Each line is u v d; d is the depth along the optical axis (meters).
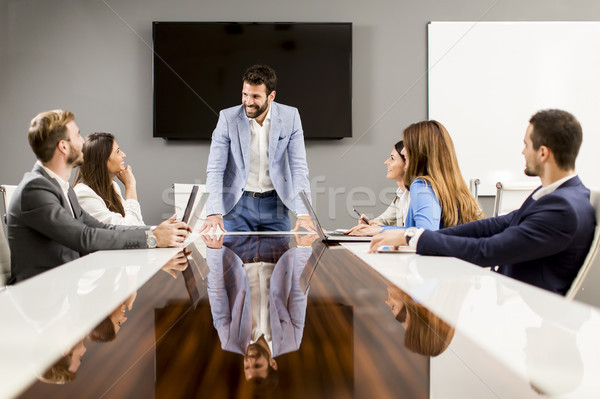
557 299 0.72
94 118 4.16
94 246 1.54
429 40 4.22
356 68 4.23
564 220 1.21
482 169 4.28
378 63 4.24
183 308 0.68
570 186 1.33
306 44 4.13
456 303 0.70
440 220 1.76
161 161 4.17
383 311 0.65
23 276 1.59
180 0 4.13
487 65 4.25
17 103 4.12
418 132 1.81
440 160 1.78
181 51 4.07
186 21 4.10
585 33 4.27
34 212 1.54
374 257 1.28
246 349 0.47
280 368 0.41
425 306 0.68
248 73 2.67
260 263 1.19
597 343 0.49
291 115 2.80
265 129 2.84
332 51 4.14
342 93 4.16
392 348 0.48
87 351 0.47
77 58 4.13
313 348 0.48
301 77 4.14
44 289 0.84
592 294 3.17
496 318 0.61
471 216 1.80
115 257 1.32
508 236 1.24
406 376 0.39
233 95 4.10
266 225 2.91
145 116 4.17
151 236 1.58
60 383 0.38
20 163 4.14
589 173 4.31
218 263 1.19
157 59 4.05
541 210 1.24
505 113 4.27
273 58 4.12
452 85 4.25
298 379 0.38
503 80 4.26
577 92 4.29
